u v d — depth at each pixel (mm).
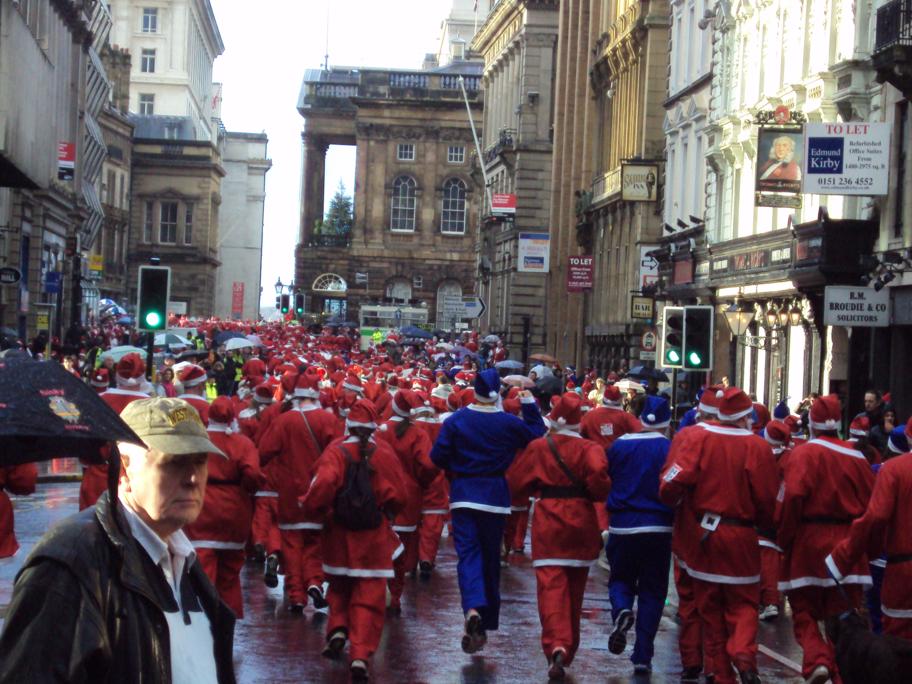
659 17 51344
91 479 13469
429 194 129625
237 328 80625
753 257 36219
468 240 129750
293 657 12438
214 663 4898
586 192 61938
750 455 11414
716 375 40500
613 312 56500
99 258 79562
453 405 20375
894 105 29547
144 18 153625
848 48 31719
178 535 4945
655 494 12383
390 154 130000
